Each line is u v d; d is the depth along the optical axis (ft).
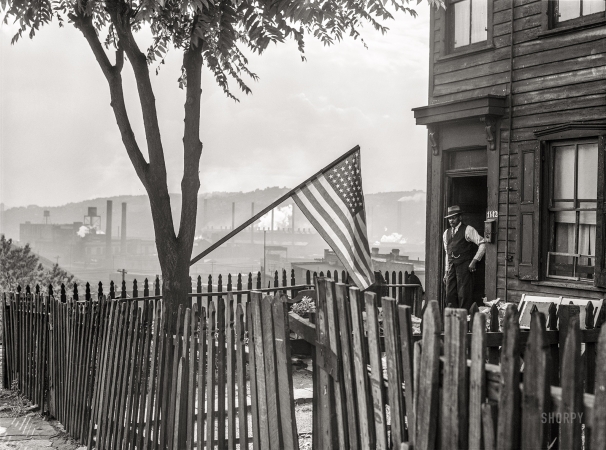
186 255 28.22
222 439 15.06
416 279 39.42
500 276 36.99
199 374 15.93
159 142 27.91
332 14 23.09
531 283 35.12
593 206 32.63
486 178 42.86
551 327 13.61
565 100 33.76
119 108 28.25
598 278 31.32
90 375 22.68
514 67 36.55
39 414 27.17
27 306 29.50
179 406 16.53
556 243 34.53
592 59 32.58
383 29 27.12
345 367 11.19
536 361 7.33
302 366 27.96
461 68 39.96
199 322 16.03
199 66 28.40
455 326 8.46
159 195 27.94
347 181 25.26
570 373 7.14
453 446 8.43
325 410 11.93
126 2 26.86
